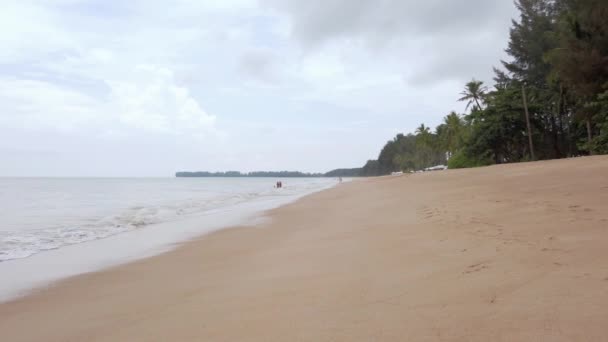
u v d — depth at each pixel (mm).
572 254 3828
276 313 3453
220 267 6160
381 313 3090
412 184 23797
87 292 5434
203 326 3408
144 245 9320
